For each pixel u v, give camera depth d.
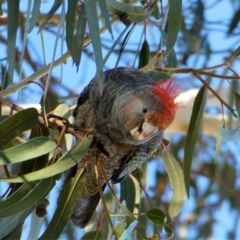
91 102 8.98
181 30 10.98
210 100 12.64
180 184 9.34
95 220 9.96
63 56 8.73
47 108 8.55
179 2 7.96
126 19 8.76
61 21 7.25
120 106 8.46
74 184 7.84
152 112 8.24
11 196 7.39
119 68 9.18
